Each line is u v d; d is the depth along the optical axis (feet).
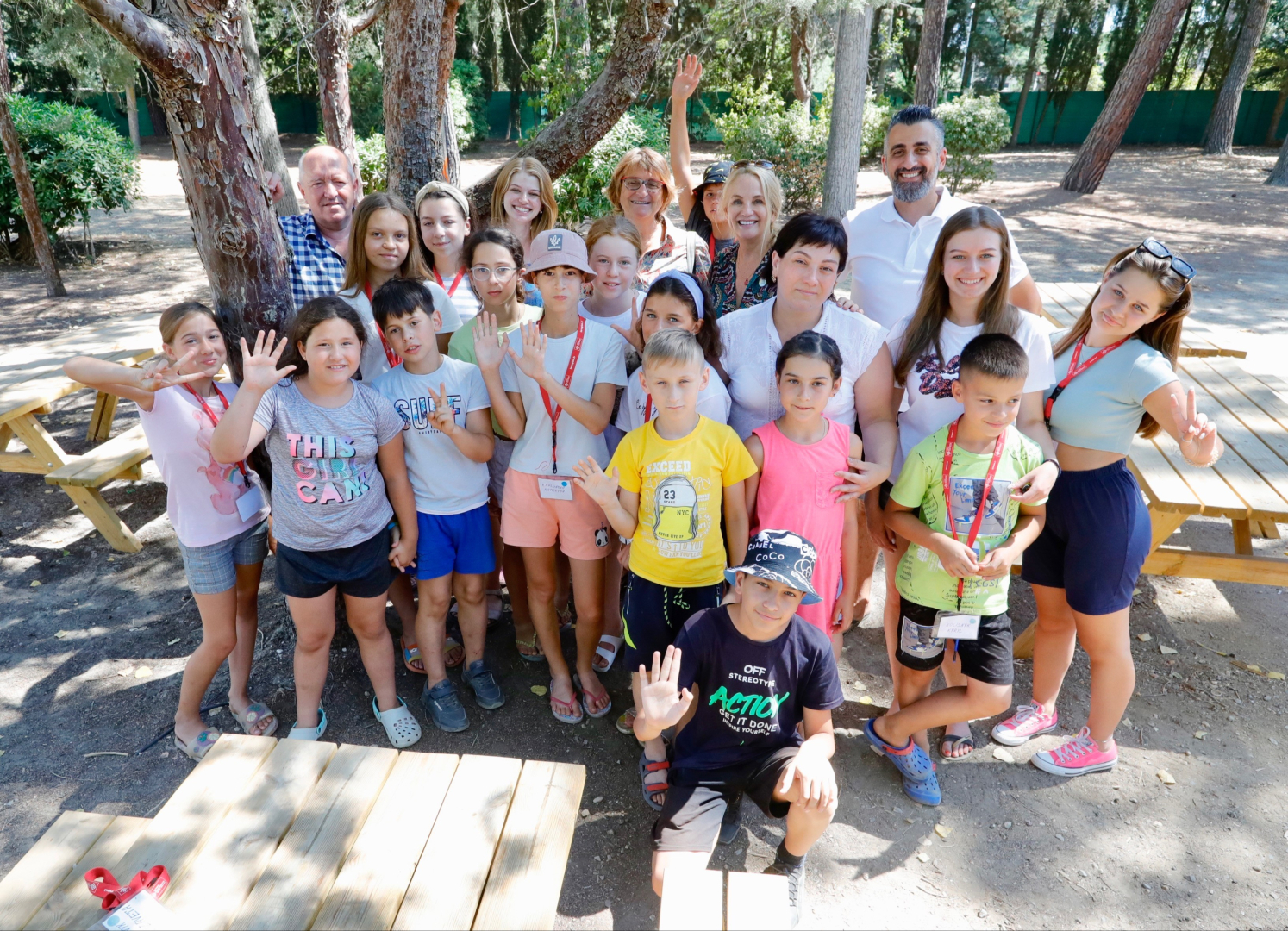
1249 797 9.53
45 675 11.49
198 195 10.09
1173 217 47.34
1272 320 28.02
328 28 18.54
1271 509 10.19
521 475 9.97
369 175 35.42
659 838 7.58
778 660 7.63
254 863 6.24
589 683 10.79
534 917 5.86
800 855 7.77
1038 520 8.80
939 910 8.13
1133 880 8.47
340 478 9.15
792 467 8.80
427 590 10.18
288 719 10.71
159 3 9.25
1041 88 100.17
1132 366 8.55
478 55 82.53
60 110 34.37
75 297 31.09
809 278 8.70
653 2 14.74
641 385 9.50
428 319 9.66
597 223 11.07
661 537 8.78
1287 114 83.97
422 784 7.02
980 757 10.12
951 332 9.11
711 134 86.33
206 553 9.47
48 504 16.55
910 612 8.96
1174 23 50.60
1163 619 12.95
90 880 5.77
